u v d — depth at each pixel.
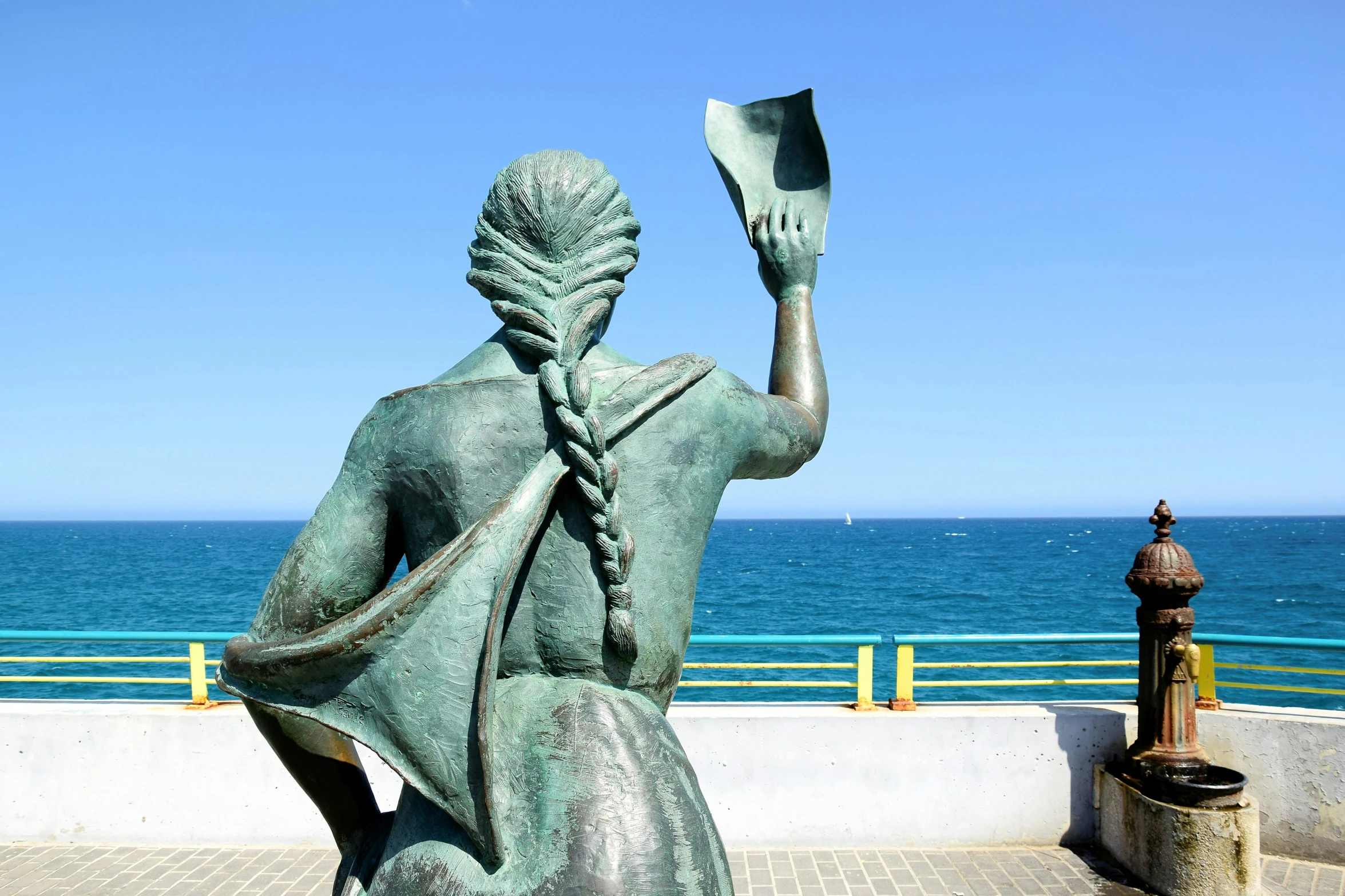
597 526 1.48
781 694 13.66
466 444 1.52
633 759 1.45
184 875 5.15
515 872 1.37
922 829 5.48
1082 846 5.50
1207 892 4.73
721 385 1.68
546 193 1.60
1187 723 5.21
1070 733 5.53
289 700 1.46
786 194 2.09
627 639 1.49
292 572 1.56
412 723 1.37
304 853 5.43
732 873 5.17
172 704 5.82
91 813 5.54
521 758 1.45
